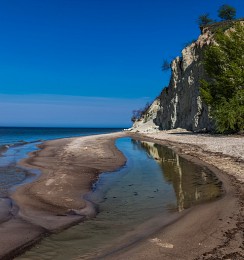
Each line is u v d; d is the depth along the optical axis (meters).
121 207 11.51
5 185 15.18
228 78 42.41
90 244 8.02
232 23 60.22
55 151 31.23
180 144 35.09
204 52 46.75
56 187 14.48
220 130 41.88
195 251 7.20
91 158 25.19
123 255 7.11
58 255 7.42
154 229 8.91
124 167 20.94
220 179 15.72
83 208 11.30
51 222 9.72
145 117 95.88
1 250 7.68
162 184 15.46
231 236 8.02
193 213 10.12
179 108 64.94
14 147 40.00
